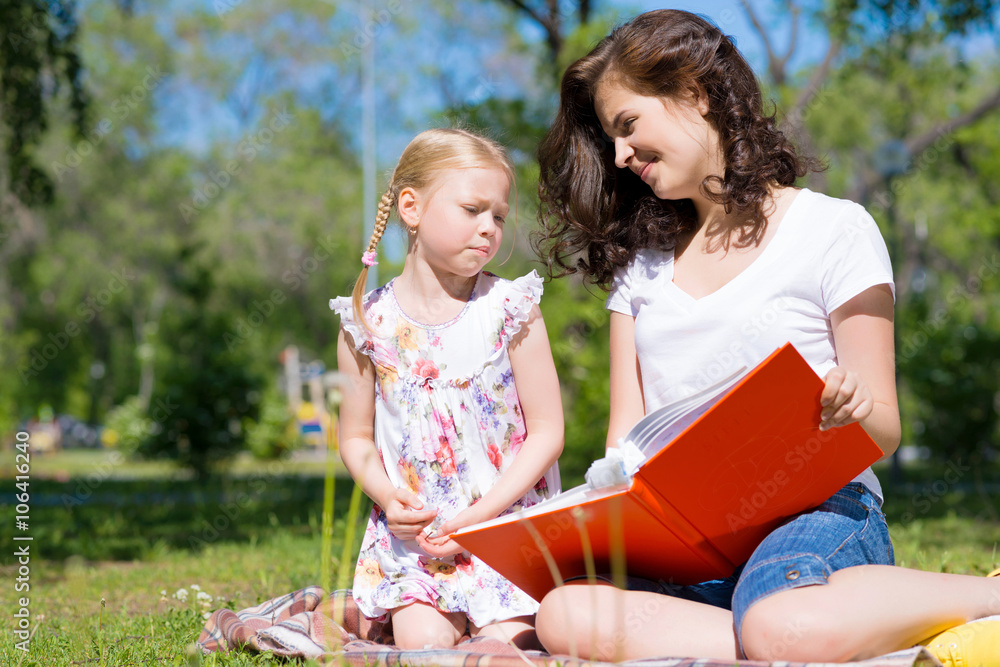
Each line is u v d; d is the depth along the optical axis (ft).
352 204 89.76
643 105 6.77
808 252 6.50
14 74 28.30
